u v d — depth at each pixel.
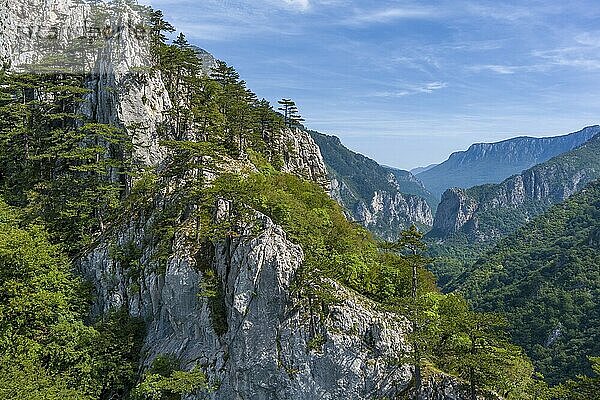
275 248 53.31
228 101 88.88
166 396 51.34
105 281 64.44
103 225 72.25
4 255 55.06
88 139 80.50
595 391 45.38
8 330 52.94
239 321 52.28
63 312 57.28
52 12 105.56
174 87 89.94
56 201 74.19
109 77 82.25
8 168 82.44
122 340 57.59
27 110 84.81
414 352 49.84
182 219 61.84
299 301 52.56
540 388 49.41
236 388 51.03
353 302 53.06
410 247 62.62
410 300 53.59
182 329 56.56
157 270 59.75
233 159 78.31
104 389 55.38
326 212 71.31
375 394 50.12
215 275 56.34
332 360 50.56
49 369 52.88
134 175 74.38
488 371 46.56
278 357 51.12
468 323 47.31
